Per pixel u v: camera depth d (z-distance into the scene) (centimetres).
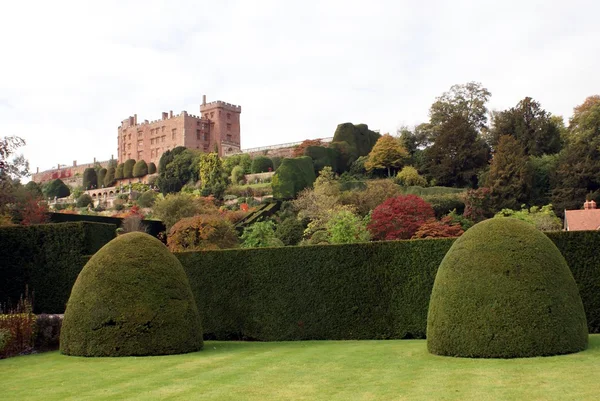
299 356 1104
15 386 884
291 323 1514
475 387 743
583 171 4097
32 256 1798
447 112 6469
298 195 4906
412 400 689
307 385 809
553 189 4297
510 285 966
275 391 777
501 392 707
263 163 6506
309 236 3678
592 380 742
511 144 4469
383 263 1450
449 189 4644
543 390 704
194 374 933
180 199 4347
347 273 1480
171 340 1191
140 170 8781
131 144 9838
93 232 1802
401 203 3192
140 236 1287
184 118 9119
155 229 4259
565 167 4209
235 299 1576
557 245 1314
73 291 1255
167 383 862
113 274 1221
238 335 1565
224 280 1593
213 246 3216
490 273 984
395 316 1421
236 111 9788
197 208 4334
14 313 1459
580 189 4081
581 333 975
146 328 1183
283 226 3866
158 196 6344
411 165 5753
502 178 4306
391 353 1084
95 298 1208
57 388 856
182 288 1254
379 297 1443
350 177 5709
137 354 1171
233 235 3500
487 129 6028
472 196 4134
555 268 991
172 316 1206
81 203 6831
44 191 7994
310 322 1496
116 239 1286
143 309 1191
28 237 1808
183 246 3319
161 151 9406
